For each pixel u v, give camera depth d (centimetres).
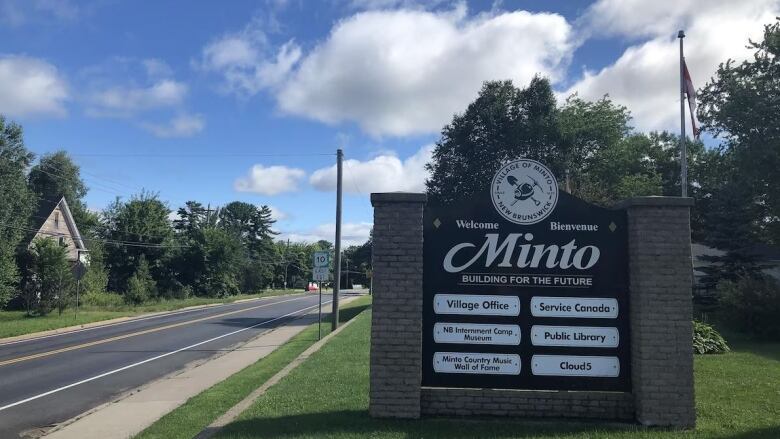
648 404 708
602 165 4556
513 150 4481
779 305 1786
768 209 3172
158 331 2589
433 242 766
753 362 1278
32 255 3828
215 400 984
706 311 2503
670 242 725
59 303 3528
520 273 760
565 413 738
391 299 743
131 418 914
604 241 760
